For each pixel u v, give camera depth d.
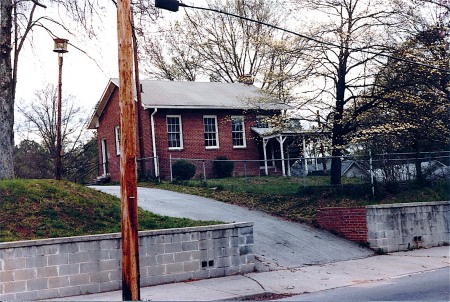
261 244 15.91
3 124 16.34
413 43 22.00
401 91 21.44
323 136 23.36
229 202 21.48
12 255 10.74
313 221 18.55
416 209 17.67
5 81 16.52
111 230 13.38
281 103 22.73
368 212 16.75
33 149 45.47
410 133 22.03
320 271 13.80
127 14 10.28
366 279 12.88
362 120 22.44
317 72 21.88
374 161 19.83
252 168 33.00
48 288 11.04
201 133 31.64
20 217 12.94
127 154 9.83
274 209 20.36
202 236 13.20
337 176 21.89
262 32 36.56
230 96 33.72
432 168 20.77
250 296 11.05
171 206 19.27
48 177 43.72
